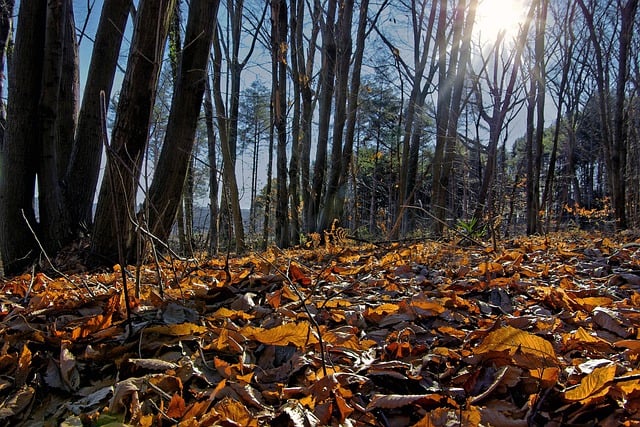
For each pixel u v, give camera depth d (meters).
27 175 4.83
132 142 3.66
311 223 9.28
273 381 1.39
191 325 1.58
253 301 2.15
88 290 2.13
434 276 2.88
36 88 4.80
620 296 2.43
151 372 1.40
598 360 1.29
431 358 1.46
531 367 1.31
